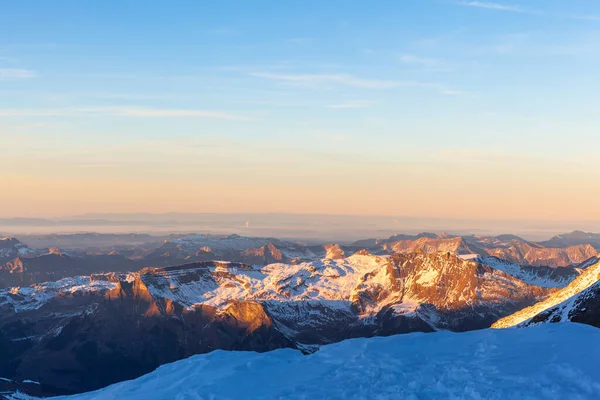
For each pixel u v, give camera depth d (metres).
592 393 36.94
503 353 44.81
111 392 50.16
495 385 38.69
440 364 43.88
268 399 40.53
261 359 51.25
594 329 48.75
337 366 46.72
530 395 36.84
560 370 40.06
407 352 48.09
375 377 42.41
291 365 48.66
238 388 43.47
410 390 39.50
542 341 46.22
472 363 43.53
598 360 41.28
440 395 38.47
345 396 39.50
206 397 42.22
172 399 43.38
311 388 41.59
